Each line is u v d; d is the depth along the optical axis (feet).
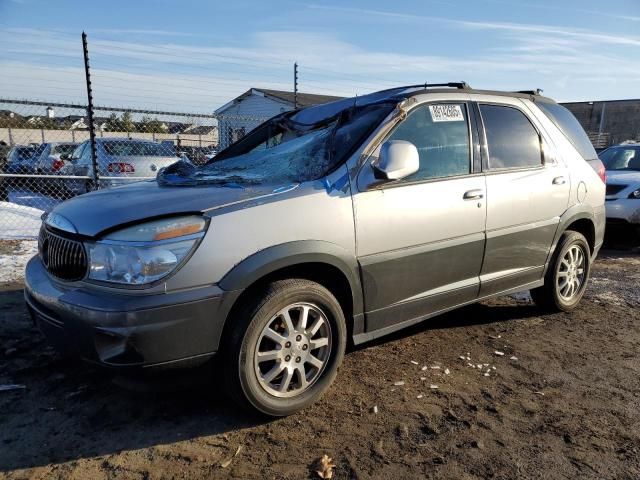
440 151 12.39
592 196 16.47
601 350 13.82
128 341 8.50
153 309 8.56
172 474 8.57
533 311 16.90
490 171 13.33
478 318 16.21
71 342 9.09
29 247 23.93
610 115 125.39
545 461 9.04
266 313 9.57
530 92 15.97
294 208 9.93
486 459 9.07
